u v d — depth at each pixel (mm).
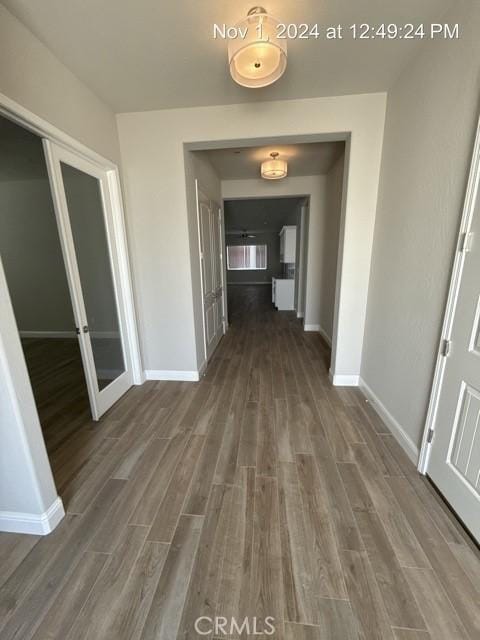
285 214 8555
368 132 2404
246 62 1572
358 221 2592
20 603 1157
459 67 1479
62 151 2006
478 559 1295
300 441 2123
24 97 1611
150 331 3107
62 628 1077
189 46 1782
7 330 1239
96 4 1465
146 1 1461
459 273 1451
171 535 1426
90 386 2348
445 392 1573
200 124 2529
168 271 2918
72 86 2016
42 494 1414
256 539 1395
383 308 2385
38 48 1701
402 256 2074
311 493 1659
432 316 1722
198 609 1126
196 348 3113
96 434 2250
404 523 1468
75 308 2184
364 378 2818
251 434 2215
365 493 1655
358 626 1066
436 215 1683
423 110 1810
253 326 5594
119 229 2686
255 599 1153
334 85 2223
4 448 1331
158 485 1740
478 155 1319
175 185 2697
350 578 1222
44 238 4797
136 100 2385
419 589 1179
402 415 2070
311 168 4234
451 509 1528
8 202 4641
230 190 4715
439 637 1034
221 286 4758
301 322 5844
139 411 2572
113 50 1806
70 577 1245
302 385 3023
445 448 1574
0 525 1447
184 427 2322
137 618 1102
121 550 1357
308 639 1033
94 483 1766
